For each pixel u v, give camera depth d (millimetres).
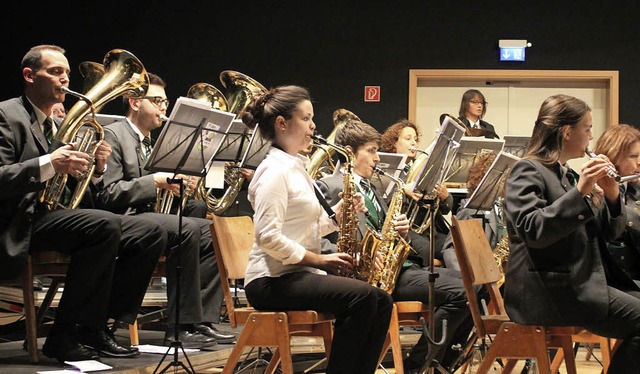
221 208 5480
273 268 3453
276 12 9742
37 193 3896
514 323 3506
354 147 4773
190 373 3830
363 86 9703
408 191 4734
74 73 9664
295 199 3479
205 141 4062
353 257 3807
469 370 5141
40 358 3992
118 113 9445
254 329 3436
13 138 3807
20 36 9633
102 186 4492
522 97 9836
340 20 9719
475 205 4918
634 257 3990
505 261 5227
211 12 9734
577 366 5898
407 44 9695
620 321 3299
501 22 9602
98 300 3893
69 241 3844
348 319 3354
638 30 9500
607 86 9680
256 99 3639
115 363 3857
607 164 3193
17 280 3881
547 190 3455
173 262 4496
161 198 4891
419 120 9906
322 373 5215
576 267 3359
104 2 9711
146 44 9711
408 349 5820
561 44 9555
